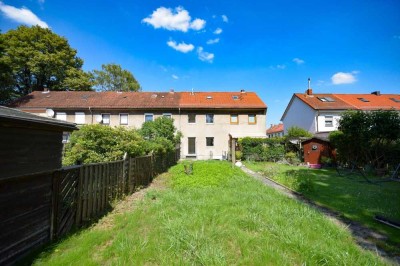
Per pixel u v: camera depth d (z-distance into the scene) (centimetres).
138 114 2414
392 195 804
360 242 423
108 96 2623
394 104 2692
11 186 309
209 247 351
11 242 307
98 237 394
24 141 332
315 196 786
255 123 2472
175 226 428
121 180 680
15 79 3020
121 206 608
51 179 396
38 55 2870
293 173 1322
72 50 3231
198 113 2459
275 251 350
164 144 1425
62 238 395
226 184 901
